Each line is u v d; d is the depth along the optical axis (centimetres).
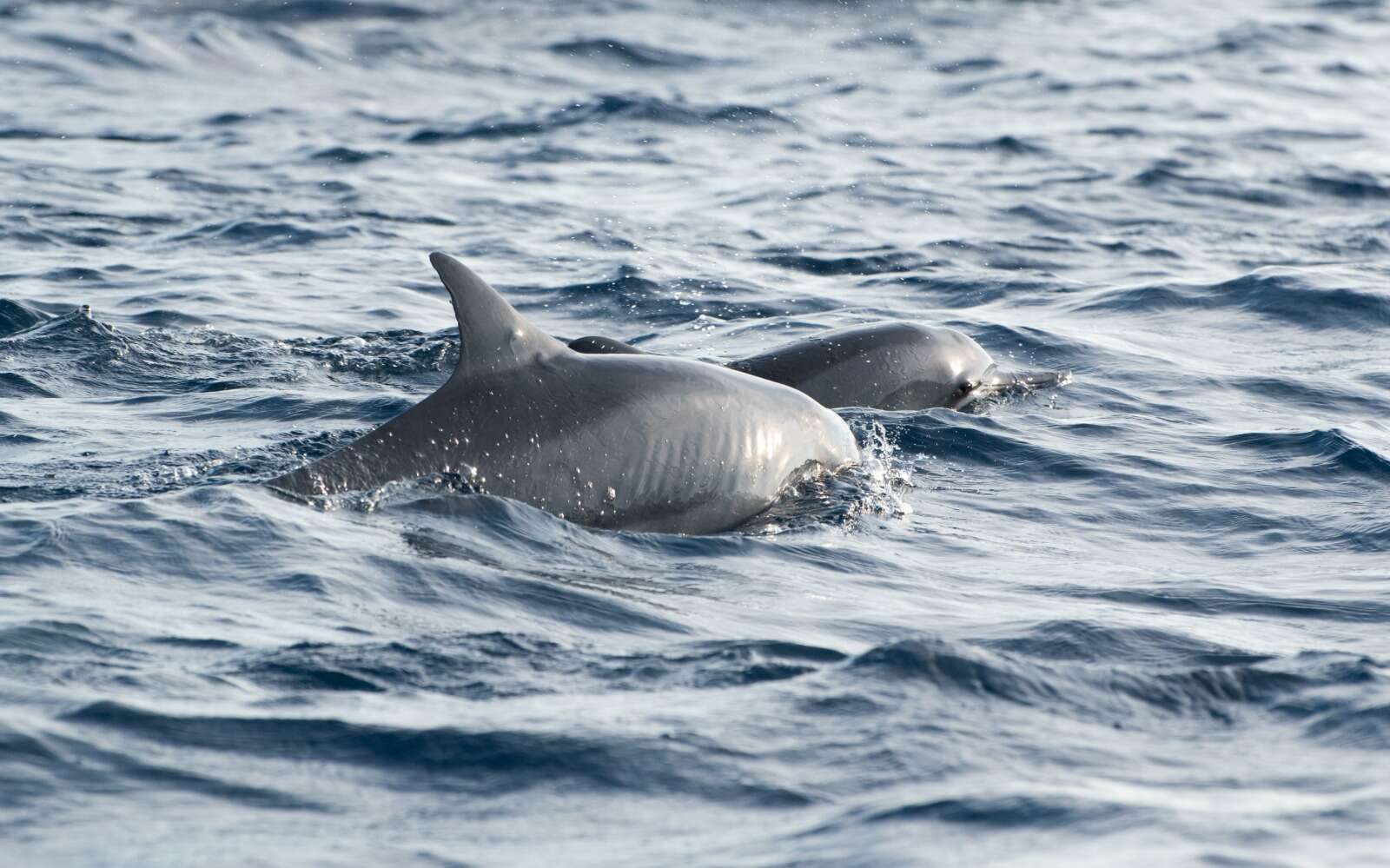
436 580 2847
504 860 1758
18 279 6562
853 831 1817
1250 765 2064
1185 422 4588
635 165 9800
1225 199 8769
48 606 2584
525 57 14288
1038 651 2669
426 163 9769
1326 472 4069
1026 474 4062
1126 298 6400
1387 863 1709
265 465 3709
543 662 2455
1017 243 7725
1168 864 1698
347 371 5009
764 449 3606
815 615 2853
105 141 10256
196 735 2080
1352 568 3341
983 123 11250
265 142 10406
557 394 3406
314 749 2056
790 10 16888
